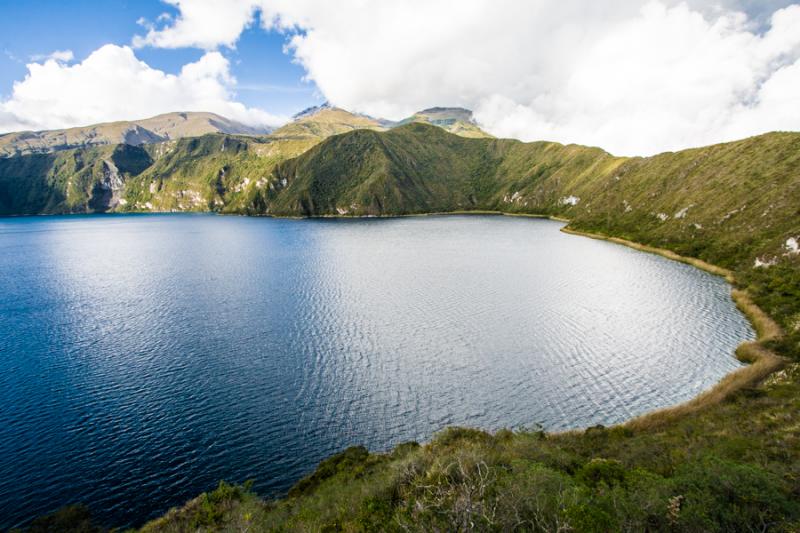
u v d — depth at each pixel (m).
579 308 84.50
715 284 96.69
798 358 54.12
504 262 133.50
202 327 76.75
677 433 38.47
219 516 31.48
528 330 73.00
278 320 80.25
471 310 84.81
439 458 30.33
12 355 65.00
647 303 86.12
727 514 18.59
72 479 39.00
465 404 50.28
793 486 21.14
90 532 32.84
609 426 45.16
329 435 44.88
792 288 76.31
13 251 189.75
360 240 199.12
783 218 103.69
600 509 19.19
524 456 31.08
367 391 53.28
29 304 94.12
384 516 23.42
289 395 52.47
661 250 135.38
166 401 51.41
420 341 68.69
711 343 65.00
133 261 153.50
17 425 46.88
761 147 143.00
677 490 21.20
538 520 17.98
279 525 26.83
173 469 40.03
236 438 44.47
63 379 57.00
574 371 57.72
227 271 130.12
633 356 61.75
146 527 32.66
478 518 17.42
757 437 33.03
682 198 155.62
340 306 89.06
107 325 78.56
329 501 29.42
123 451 42.62
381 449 42.59
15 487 38.22
